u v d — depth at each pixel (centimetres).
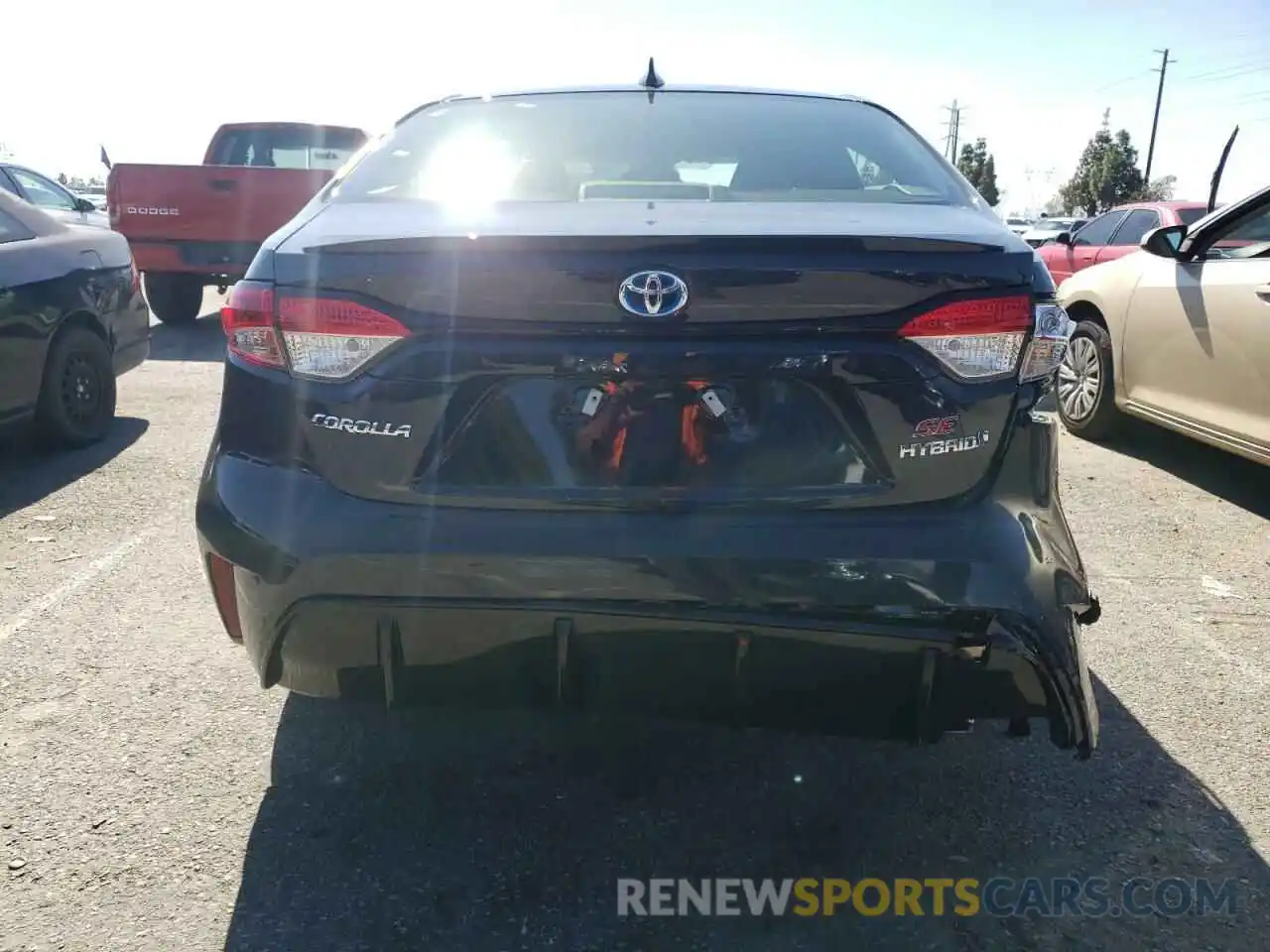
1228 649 361
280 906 228
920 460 218
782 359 213
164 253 993
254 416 229
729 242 214
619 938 221
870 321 215
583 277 213
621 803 267
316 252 223
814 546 213
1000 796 272
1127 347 603
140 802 263
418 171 284
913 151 308
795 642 213
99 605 379
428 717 305
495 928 223
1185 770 286
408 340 216
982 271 218
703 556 212
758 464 217
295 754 286
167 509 489
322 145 1152
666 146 296
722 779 278
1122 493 545
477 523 217
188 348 951
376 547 217
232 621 241
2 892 229
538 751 289
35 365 544
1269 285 488
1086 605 234
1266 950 221
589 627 214
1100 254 1125
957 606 212
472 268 214
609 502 217
